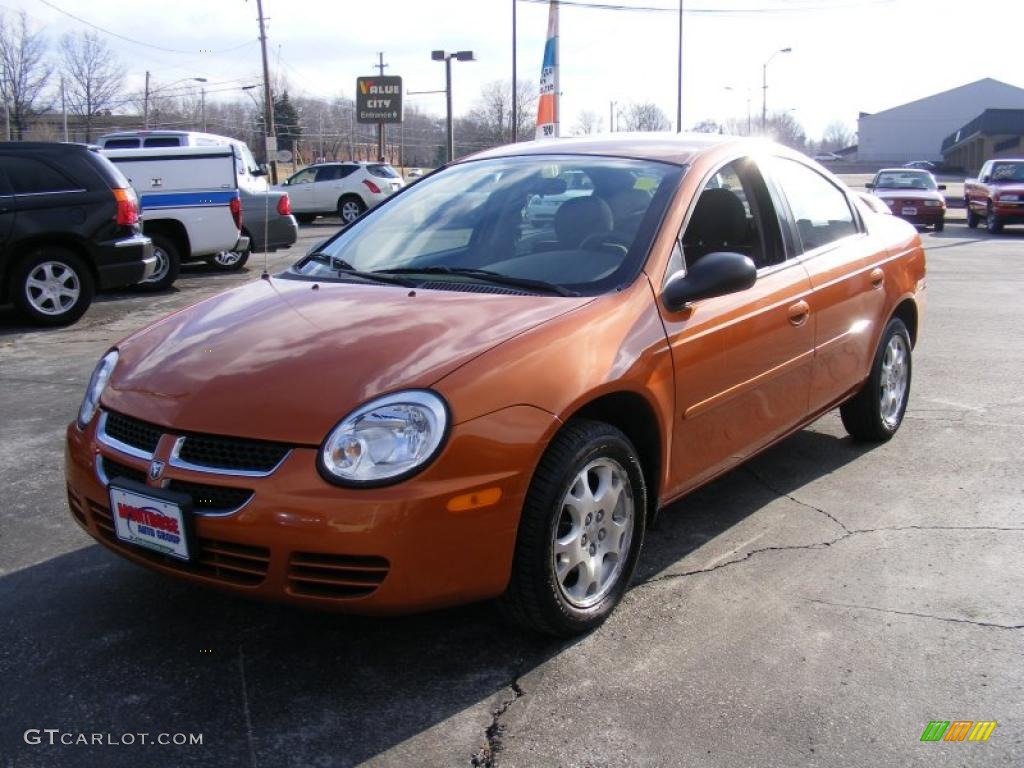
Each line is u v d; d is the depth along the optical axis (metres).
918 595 3.44
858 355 4.68
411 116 76.56
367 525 2.55
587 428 2.98
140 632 3.18
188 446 2.75
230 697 2.81
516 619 3.01
